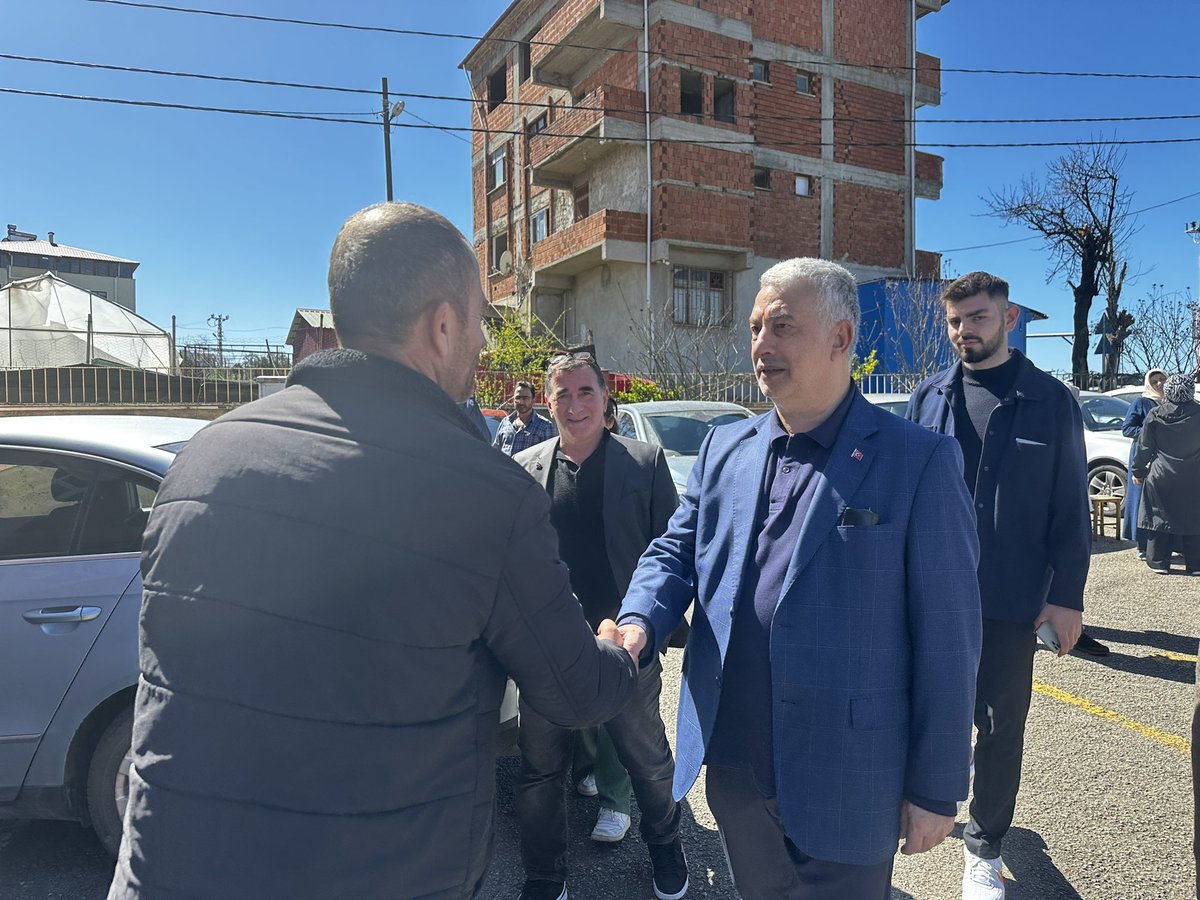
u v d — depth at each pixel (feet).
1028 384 8.28
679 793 5.25
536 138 71.00
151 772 3.28
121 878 3.36
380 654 3.23
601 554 8.55
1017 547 7.97
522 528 3.54
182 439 10.01
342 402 3.52
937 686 4.73
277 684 3.19
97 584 8.55
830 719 4.77
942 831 4.76
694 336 59.21
